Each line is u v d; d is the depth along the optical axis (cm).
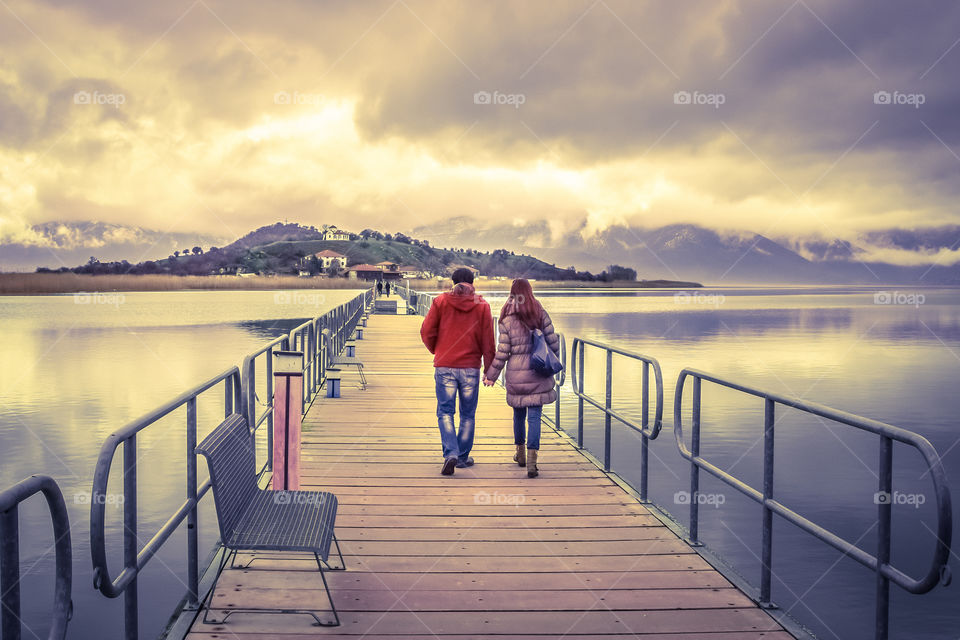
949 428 1902
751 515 1041
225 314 7031
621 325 5797
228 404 510
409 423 948
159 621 673
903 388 2653
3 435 1586
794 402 360
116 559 822
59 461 1343
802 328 6166
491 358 680
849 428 1794
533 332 663
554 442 835
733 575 444
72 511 1029
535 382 669
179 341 4047
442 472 685
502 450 795
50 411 1912
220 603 398
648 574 448
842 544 322
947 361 3588
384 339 2308
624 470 1270
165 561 819
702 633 368
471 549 491
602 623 379
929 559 908
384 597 411
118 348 3719
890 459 291
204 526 919
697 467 495
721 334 5150
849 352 4031
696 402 497
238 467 405
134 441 323
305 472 696
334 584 429
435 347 689
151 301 11681
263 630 367
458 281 678
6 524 205
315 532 378
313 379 1196
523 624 377
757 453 1468
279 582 430
